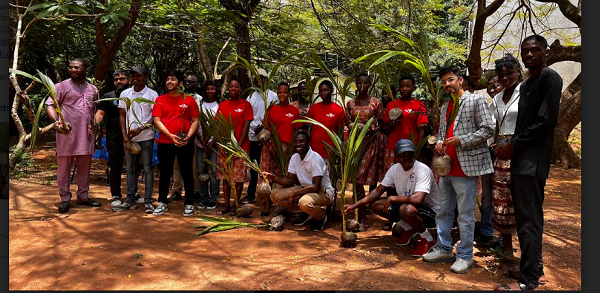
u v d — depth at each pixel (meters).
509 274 3.27
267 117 5.14
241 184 5.40
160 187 5.16
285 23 7.42
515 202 3.09
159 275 3.17
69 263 3.40
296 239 4.20
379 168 5.01
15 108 7.46
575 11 7.59
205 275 3.17
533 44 2.98
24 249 3.72
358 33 6.73
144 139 5.16
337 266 3.43
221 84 8.73
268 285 2.98
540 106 2.99
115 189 5.41
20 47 7.14
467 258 3.42
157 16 7.59
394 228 4.19
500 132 3.54
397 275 3.25
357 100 5.02
